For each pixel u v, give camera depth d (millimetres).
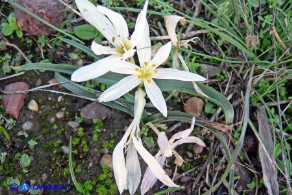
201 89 125
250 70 133
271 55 137
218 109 131
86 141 126
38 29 129
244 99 130
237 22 138
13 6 132
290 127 132
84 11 117
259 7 141
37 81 129
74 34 133
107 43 130
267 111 134
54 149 125
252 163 130
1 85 128
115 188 124
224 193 128
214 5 132
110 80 124
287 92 136
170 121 130
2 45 130
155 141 128
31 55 131
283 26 137
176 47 125
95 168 125
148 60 118
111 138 127
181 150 129
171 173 127
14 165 123
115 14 116
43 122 126
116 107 125
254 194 129
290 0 136
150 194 125
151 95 116
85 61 132
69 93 128
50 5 128
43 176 123
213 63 136
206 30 138
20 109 126
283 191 128
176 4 141
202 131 130
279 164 129
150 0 137
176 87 124
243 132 112
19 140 124
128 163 116
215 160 129
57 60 132
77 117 127
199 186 127
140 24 113
